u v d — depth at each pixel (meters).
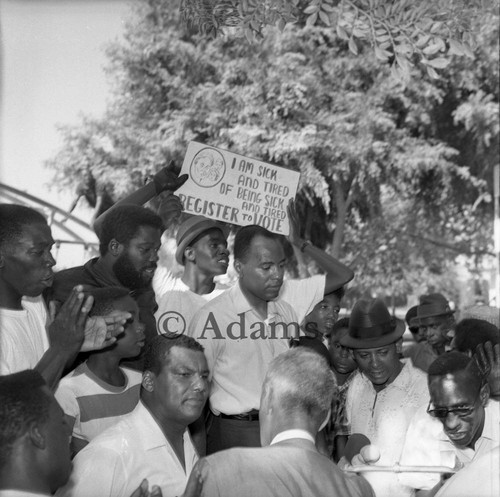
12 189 13.47
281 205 5.41
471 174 21.50
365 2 6.54
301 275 19.16
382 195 21.88
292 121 20.08
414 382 4.75
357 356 4.76
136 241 4.70
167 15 20.77
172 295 5.09
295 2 6.14
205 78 21.03
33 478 2.65
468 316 6.15
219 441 4.68
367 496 3.07
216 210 5.29
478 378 3.86
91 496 3.29
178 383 3.46
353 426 4.91
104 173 21.09
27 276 3.92
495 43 18.92
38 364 3.74
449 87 20.78
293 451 2.95
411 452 4.27
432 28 6.53
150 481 3.40
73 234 13.98
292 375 3.02
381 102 20.12
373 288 22.70
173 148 20.47
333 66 20.11
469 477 3.01
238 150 19.61
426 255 22.64
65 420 2.81
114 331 3.88
